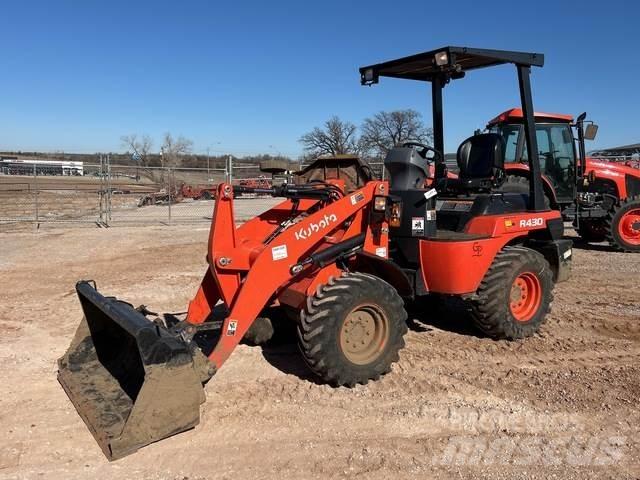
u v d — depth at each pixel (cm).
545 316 576
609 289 789
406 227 518
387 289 446
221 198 438
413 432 380
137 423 341
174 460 342
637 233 1134
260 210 2156
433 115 613
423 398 429
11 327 605
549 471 335
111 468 333
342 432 379
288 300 466
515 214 563
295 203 538
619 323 624
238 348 529
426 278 516
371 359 446
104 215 1906
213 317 602
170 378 348
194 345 380
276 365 489
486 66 579
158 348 345
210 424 386
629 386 455
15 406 411
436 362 502
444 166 598
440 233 551
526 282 562
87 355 448
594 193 1159
